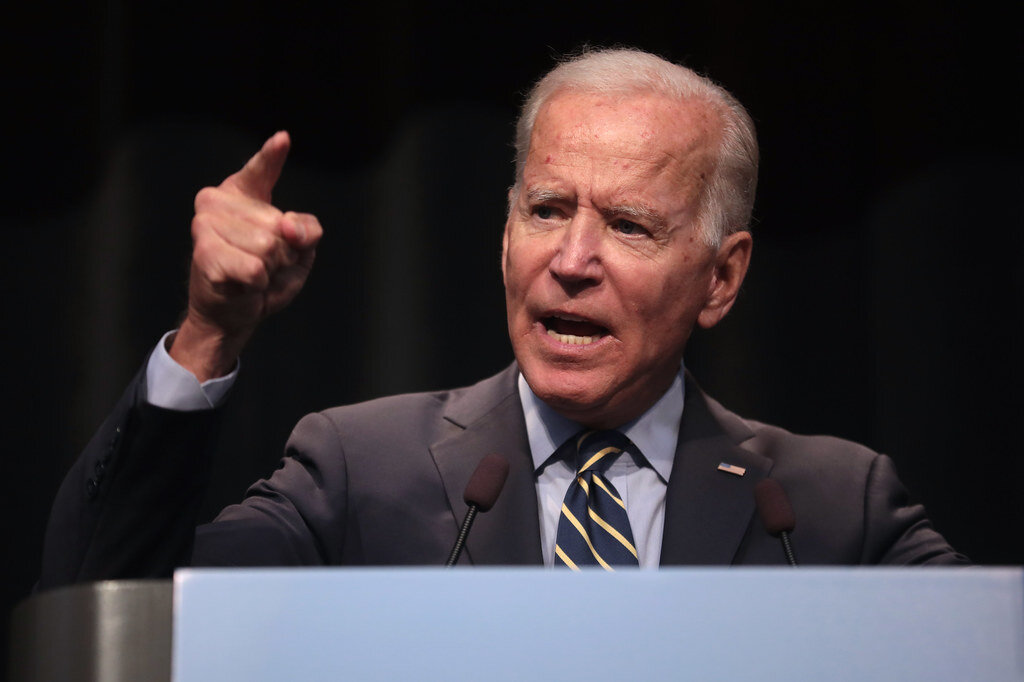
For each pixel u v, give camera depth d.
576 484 5.86
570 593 3.12
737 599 3.16
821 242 10.72
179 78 10.03
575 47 10.52
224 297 4.22
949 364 10.43
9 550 9.59
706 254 6.04
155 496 4.23
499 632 3.09
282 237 4.23
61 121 9.90
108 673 3.34
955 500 10.34
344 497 5.89
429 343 10.14
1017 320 10.40
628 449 6.10
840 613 3.18
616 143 5.79
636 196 5.74
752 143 6.42
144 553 4.26
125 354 9.73
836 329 10.63
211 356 4.35
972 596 3.22
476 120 10.39
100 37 9.98
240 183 4.34
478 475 4.95
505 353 10.20
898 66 10.70
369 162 10.41
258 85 10.25
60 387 9.72
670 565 5.73
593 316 5.67
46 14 9.95
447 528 5.76
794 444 6.46
